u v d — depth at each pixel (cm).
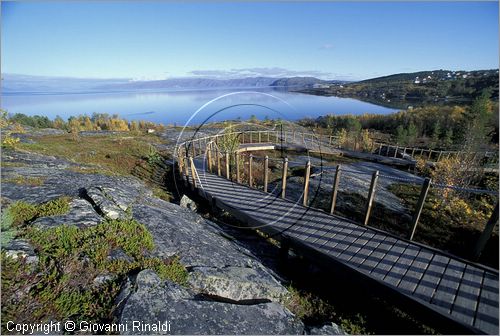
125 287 364
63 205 513
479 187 1297
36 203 533
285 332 374
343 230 645
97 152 1611
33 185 626
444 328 402
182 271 436
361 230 643
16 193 567
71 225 457
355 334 439
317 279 598
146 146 2000
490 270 487
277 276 568
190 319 342
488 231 489
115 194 652
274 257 671
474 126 2380
